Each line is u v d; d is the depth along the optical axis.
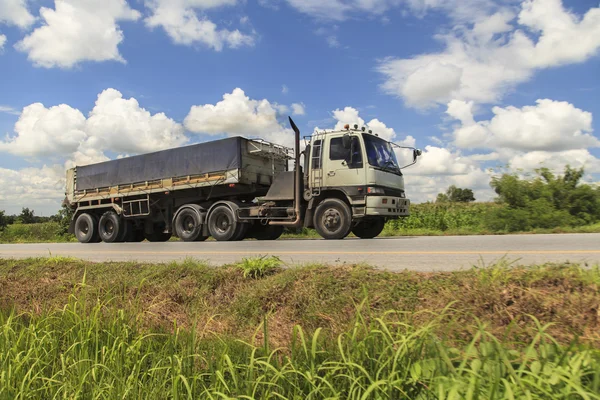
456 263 5.50
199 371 2.99
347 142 10.73
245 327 4.21
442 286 4.01
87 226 16.28
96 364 2.96
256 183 13.38
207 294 5.02
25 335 3.80
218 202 13.00
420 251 6.99
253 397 2.38
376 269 4.93
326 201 11.16
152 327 3.96
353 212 10.83
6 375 3.06
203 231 13.15
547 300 3.44
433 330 2.78
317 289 4.40
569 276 3.75
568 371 2.10
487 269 4.27
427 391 2.19
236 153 12.71
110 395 2.76
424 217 17.69
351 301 4.09
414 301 3.87
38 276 6.45
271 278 4.93
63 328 3.96
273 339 3.71
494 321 3.41
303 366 2.68
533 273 3.89
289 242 10.37
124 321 3.88
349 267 4.89
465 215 17.36
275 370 2.43
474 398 1.94
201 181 13.34
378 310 3.85
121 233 15.30
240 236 12.77
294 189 11.82
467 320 3.44
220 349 3.19
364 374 2.41
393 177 11.40
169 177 14.04
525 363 2.18
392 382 2.17
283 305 4.41
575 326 3.16
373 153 10.98
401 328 3.04
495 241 8.12
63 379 3.04
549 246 6.91
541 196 13.04
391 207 10.98
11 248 14.51
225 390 2.61
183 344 3.45
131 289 5.29
